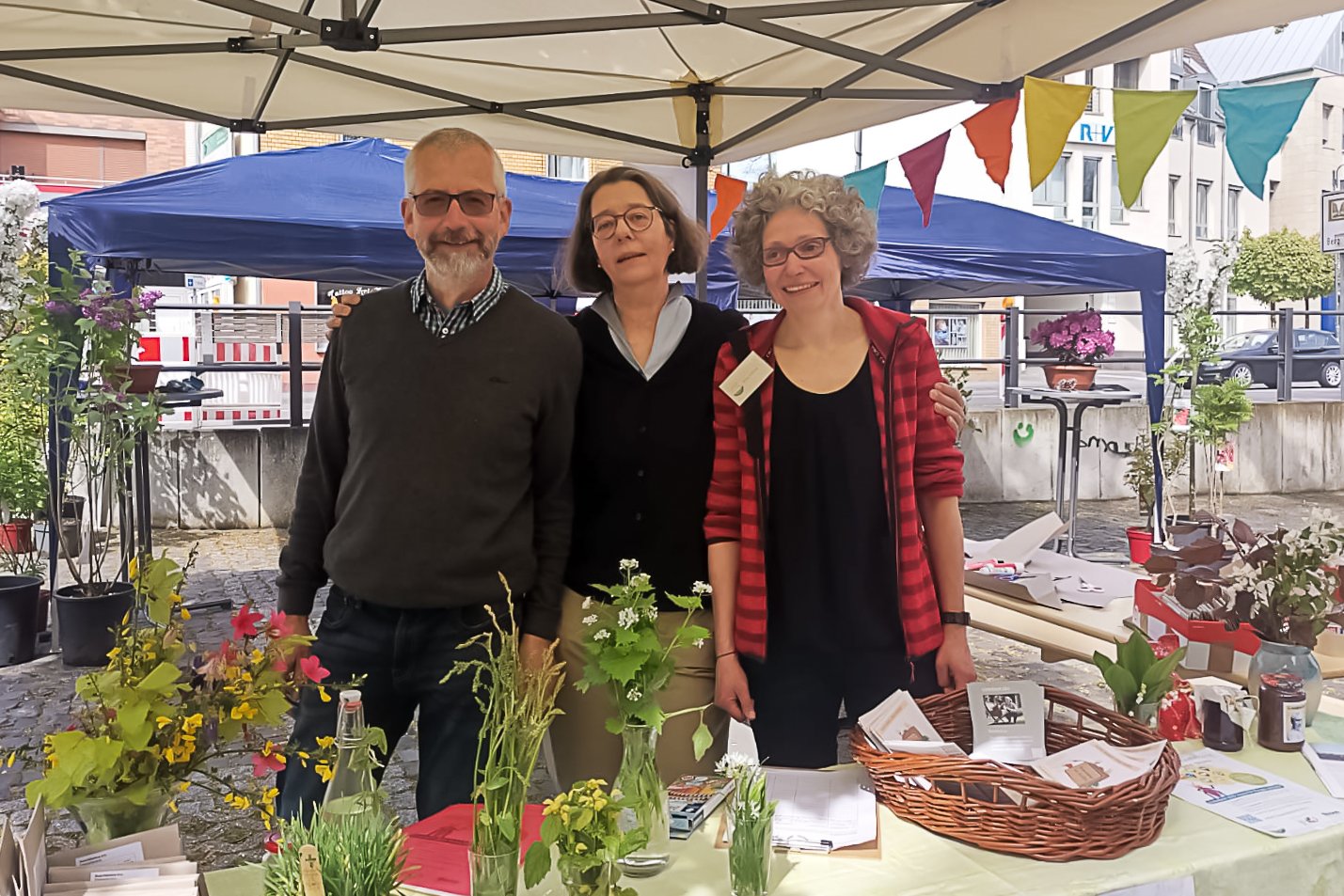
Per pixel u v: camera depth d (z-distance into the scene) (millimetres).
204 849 3131
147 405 5031
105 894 1213
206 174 5680
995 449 9820
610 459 2311
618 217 2271
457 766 2096
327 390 2268
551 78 3518
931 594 2168
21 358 4844
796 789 1825
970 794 1721
